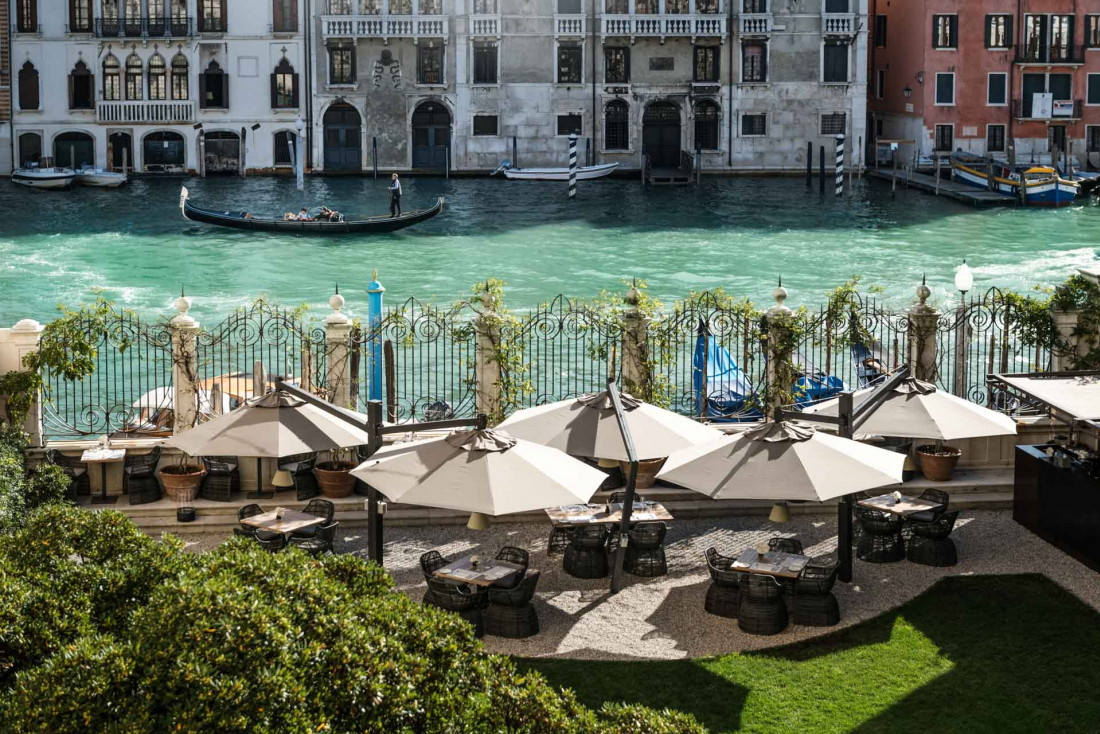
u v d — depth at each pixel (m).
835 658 11.50
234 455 12.73
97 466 15.37
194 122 67.31
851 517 13.12
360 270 40.94
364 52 67.19
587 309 17.44
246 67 67.25
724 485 11.55
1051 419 16.31
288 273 40.38
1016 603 12.64
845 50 67.25
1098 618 12.26
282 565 8.63
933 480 15.83
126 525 10.14
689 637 11.98
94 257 42.94
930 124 66.75
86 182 62.53
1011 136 66.81
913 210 55.69
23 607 8.91
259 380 17.56
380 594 9.46
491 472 11.52
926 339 16.70
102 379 24.91
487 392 16.61
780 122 67.75
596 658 11.55
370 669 7.76
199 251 44.47
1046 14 66.00
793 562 12.35
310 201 57.31
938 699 10.73
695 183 65.12
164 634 7.44
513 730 7.97
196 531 14.90
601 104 67.50
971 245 46.03
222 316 33.12
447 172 66.88
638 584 13.33
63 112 67.12
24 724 7.13
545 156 68.12
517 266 41.78
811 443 11.94
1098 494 13.31
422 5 66.62
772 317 16.70
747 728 10.29
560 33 66.56
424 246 45.91
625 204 57.28
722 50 67.12
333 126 68.12
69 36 66.62
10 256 42.84
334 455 15.72
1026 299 17.00
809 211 55.25
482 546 14.48
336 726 7.52
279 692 7.20
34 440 15.43
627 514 12.80
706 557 13.08
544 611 12.62
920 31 66.62
